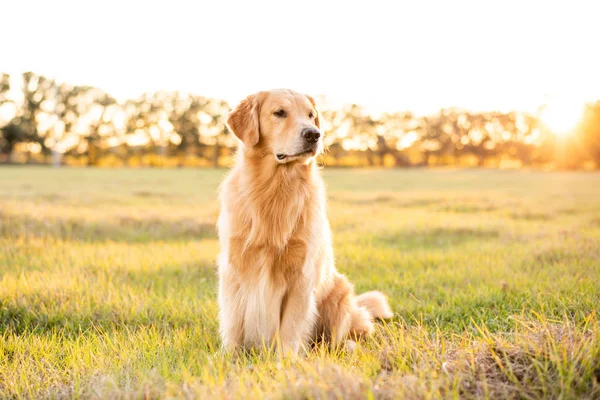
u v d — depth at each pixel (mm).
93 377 3453
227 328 4383
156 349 4074
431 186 32906
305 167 4461
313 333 4711
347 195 22578
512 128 87188
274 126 4410
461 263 7297
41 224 10859
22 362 3811
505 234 10305
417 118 88938
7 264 7359
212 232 11508
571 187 31828
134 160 80250
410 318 5059
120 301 5457
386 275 6867
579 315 4426
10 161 77000
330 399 2619
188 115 80562
